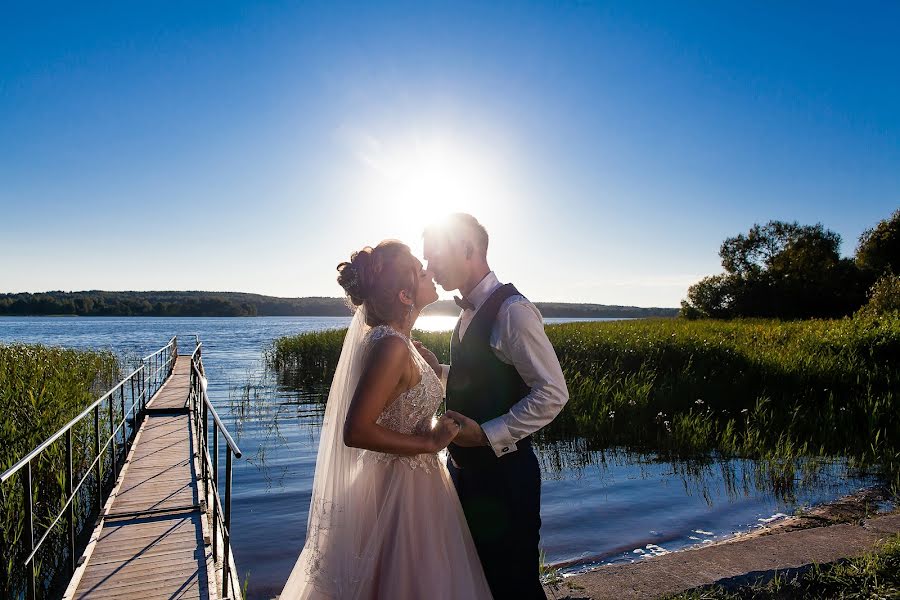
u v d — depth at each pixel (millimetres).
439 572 2062
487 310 2252
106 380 16375
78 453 6633
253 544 4816
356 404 1893
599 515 5316
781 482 6090
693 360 12039
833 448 7422
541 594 2230
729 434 8008
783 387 10180
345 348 2275
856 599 2969
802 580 3199
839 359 11234
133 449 7082
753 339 15789
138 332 66375
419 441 1973
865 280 39844
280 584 4082
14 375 9234
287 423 10789
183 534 4379
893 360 11320
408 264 2080
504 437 2100
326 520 2146
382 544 2088
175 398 10969
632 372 11812
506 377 2246
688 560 3539
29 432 5898
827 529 3965
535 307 2217
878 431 7320
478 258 2344
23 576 4312
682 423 8336
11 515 4516
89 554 3965
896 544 3451
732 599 3025
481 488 2217
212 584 3562
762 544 3719
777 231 52781
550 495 5953
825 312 40562
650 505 5570
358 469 2188
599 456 7617
